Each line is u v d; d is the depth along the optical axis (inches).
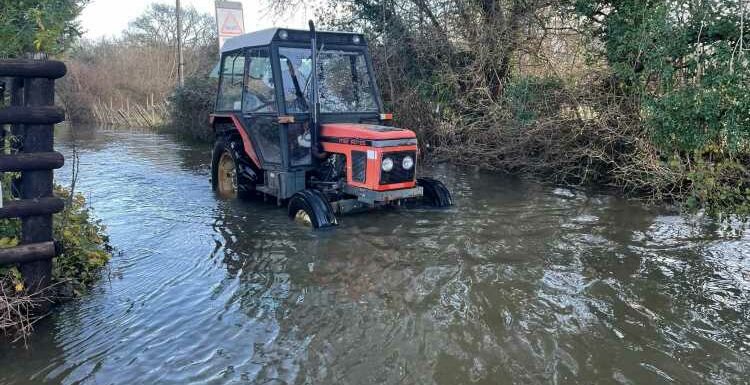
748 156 319.9
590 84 383.6
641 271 213.3
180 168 464.4
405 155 273.0
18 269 175.6
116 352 155.6
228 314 178.2
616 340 160.2
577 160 390.0
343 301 186.5
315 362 149.3
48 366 148.4
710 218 289.3
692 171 312.0
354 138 272.7
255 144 315.0
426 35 467.2
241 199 335.3
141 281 205.8
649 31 341.1
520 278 205.5
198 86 703.7
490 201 325.7
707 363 148.6
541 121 392.2
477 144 435.8
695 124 311.7
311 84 286.8
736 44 303.0
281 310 180.4
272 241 249.3
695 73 328.5
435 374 142.6
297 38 289.4
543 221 282.4
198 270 216.4
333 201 281.0
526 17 426.6
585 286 198.2
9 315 165.6
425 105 464.1
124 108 1044.5
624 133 362.9
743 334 164.6
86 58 1190.3
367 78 309.9
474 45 449.7
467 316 174.9
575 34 407.8
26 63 166.7
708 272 212.5
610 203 322.3
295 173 290.7
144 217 294.0
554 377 141.3
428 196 308.3
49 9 189.3
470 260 224.1
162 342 160.9
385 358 150.6
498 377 141.3
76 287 195.2
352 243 244.7
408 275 208.4
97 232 239.5
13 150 184.5
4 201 169.2
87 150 589.3
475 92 448.5
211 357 152.6
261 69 299.6
